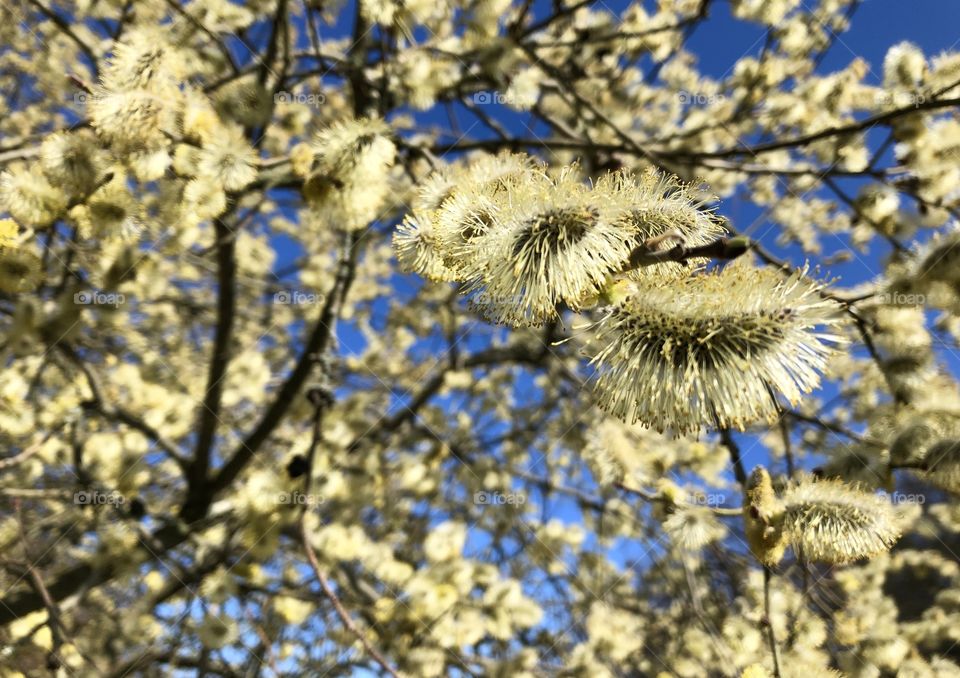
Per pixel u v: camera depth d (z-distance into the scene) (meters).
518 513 6.36
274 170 2.38
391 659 4.35
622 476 2.96
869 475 2.33
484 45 3.60
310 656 4.76
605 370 1.25
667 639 6.23
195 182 2.15
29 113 5.28
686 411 1.20
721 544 5.28
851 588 4.76
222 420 5.34
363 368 6.93
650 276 1.31
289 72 3.25
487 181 1.42
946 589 5.38
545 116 3.91
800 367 1.21
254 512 3.42
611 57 5.02
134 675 4.37
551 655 5.56
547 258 1.24
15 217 2.04
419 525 6.26
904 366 2.59
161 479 5.59
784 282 1.28
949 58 3.03
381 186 2.31
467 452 6.59
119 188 2.13
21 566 3.78
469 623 4.17
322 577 2.65
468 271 1.30
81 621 4.42
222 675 4.67
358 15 3.31
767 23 4.31
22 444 3.96
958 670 4.07
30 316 2.49
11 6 4.25
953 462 2.21
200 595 3.56
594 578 5.95
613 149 3.73
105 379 4.41
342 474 4.70
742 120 4.90
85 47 3.21
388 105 3.59
